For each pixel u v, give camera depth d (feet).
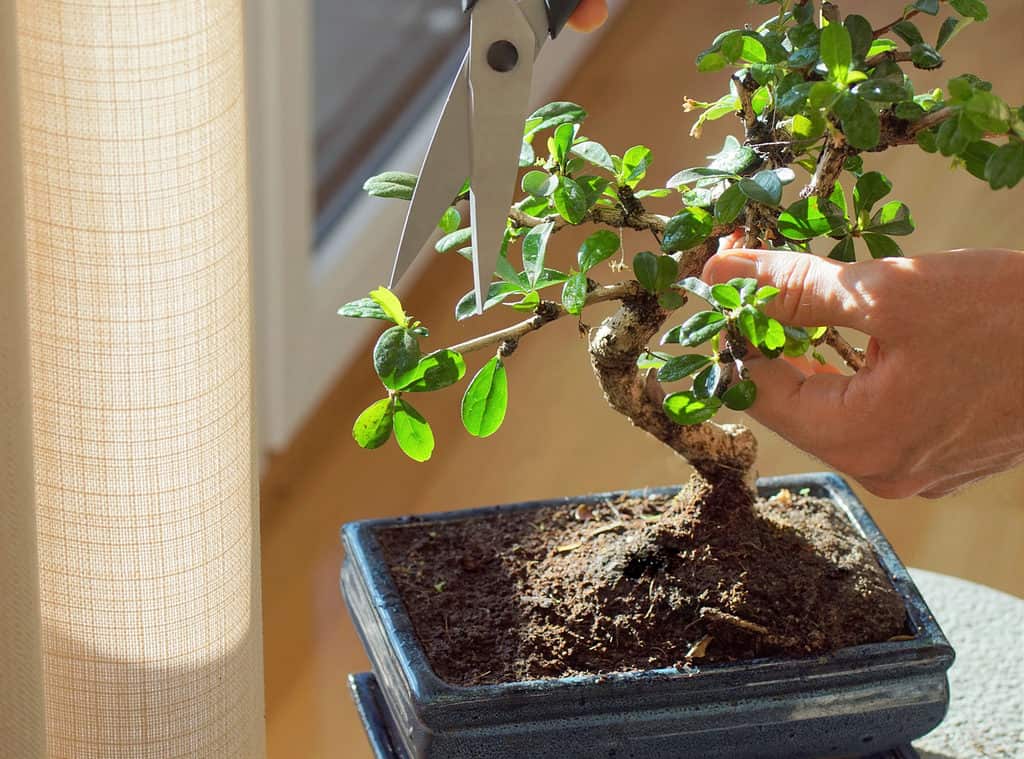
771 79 2.49
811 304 2.54
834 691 2.61
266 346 5.77
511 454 6.07
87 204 2.22
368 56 6.66
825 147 2.58
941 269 2.51
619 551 2.72
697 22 9.26
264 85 5.30
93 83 2.18
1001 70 8.75
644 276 2.45
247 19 5.09
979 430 2.60
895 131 2.47
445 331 6.72
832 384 2.66
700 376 2.49
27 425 2.19
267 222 5.55
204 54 2.20
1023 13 9.31
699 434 2.71
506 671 2.58
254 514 2.48
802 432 2.69
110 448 2.33
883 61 2.46
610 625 2.63
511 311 6.84
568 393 6.40
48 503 2.36
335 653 5.15
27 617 2.25
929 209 7.40
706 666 2.56
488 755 2.55
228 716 2.51
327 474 5.99
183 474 2.36
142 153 2.21
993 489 5.83
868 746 2.69
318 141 6.33
